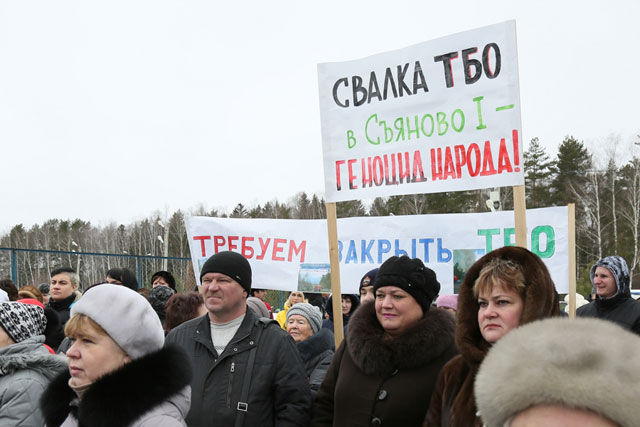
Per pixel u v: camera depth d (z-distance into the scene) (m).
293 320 4.08
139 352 1.98
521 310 2.09
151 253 35.03
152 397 1.83
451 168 3.48
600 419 0.88
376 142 3.79
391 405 2.56
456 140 3.47
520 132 3.25
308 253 4.68
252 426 2.76
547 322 1.03
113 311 1.96
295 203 49.25
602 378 0.87
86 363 1.96
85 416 1.81
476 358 2.07
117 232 36.66
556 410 0.91
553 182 32.78
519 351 0.98
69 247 33.84
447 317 2.74
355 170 3.87
